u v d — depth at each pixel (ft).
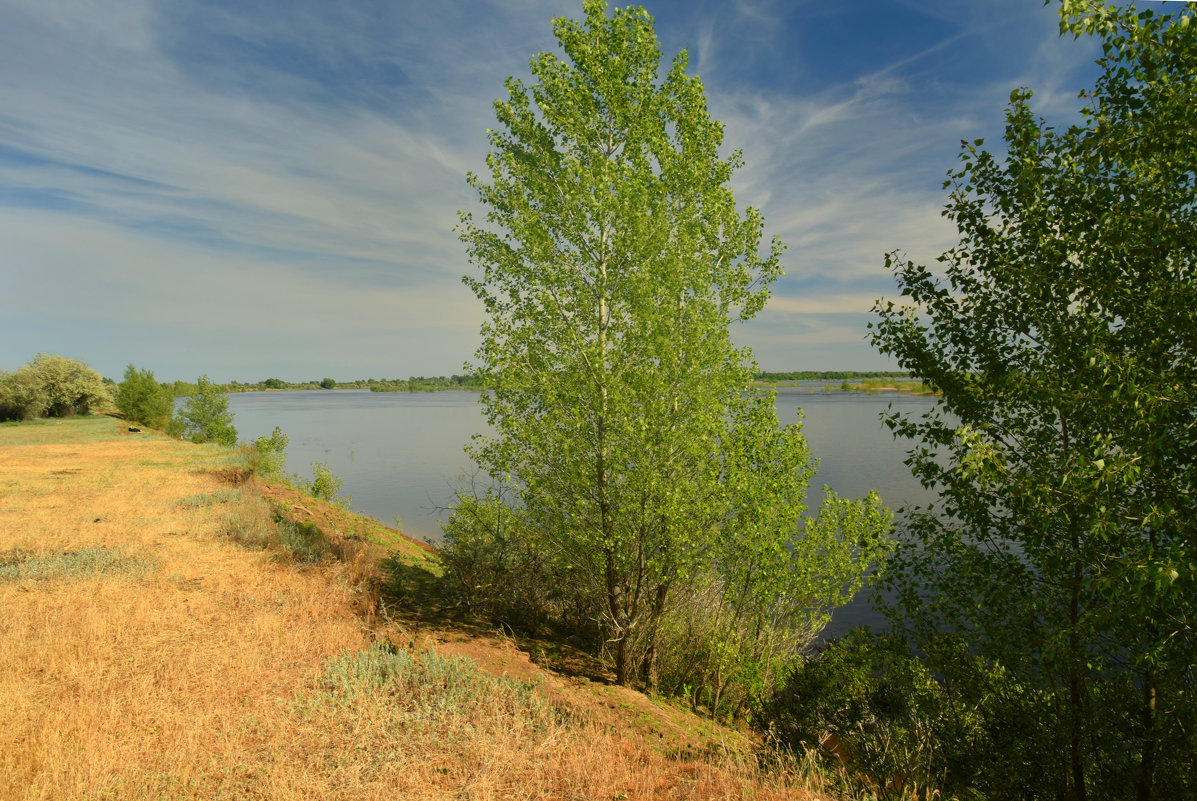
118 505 63.16
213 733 21.62
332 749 21.40
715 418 34.81
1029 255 22.72
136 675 25.68
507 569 42.19
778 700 39.65
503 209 35.83
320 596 37.40
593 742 24.04
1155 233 18.63
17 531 50.98
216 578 39.58
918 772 24.49
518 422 34.68
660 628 39.52
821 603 37.58
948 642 25.23
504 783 20.31
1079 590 21.58
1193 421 17.31
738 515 34.19
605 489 34.12
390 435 276.62
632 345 34.24
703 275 36.78
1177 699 19.36
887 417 26.27
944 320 24.91
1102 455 18.83
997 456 19.24
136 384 209.67
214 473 90.27
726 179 38.09
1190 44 16.81
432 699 25.77
